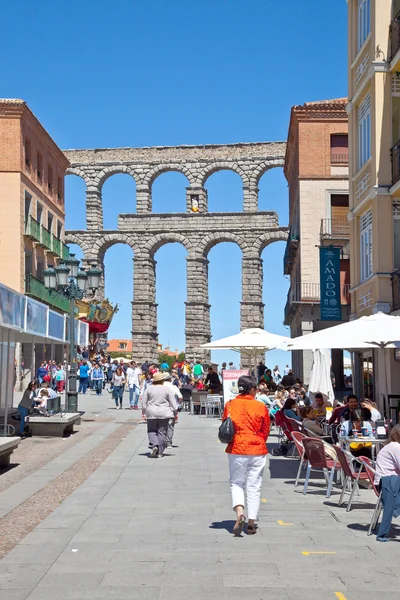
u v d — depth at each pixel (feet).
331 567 29.53
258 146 242.78
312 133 157.99
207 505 42.60
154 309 249.34
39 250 173.58
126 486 49.16
